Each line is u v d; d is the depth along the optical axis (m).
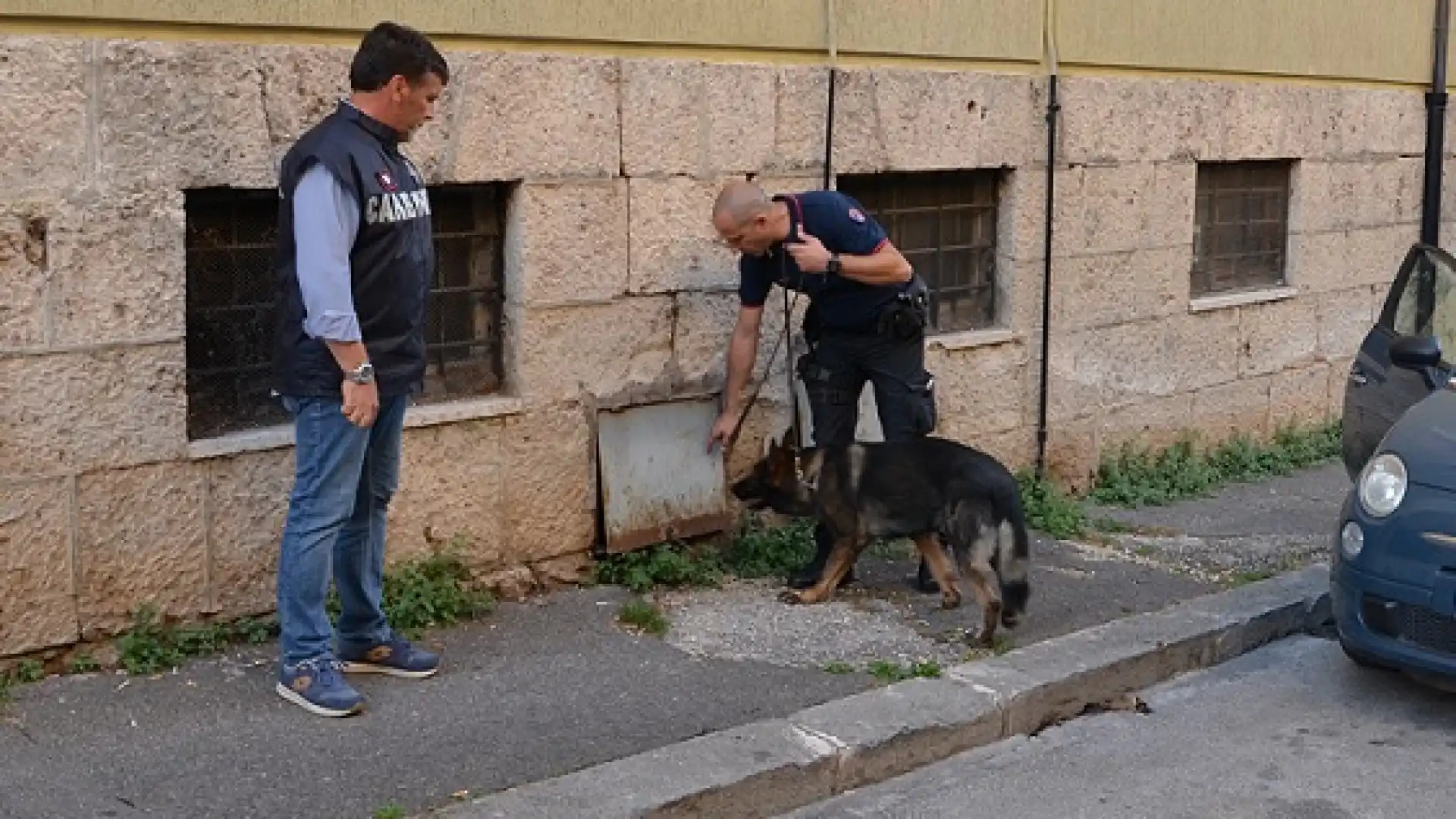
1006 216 8.12
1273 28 9.54
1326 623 6.76
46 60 4.88
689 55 6.57
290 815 4.25
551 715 5.05
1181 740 5.39
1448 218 11.32
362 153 4.67
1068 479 8.64
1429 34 10.84
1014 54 7.95
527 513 6.29
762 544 6.90
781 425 7.12
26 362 4.95
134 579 5.29
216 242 5.50
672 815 4.44
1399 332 7.57
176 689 5.09
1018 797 4.88
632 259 6.45
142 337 5.18
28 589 5.06
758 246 6.00
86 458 5.12
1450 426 5.71
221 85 5.25
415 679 5.32
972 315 8.16
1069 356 8.52
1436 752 5.28
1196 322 9.33
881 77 7.28
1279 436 10.12
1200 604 6.51
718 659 5.67
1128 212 8.72
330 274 4.56
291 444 5.59
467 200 6.12
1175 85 8.87
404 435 5.89
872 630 6.06
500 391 6.30
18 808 4.22
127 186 5.09
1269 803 4.84
